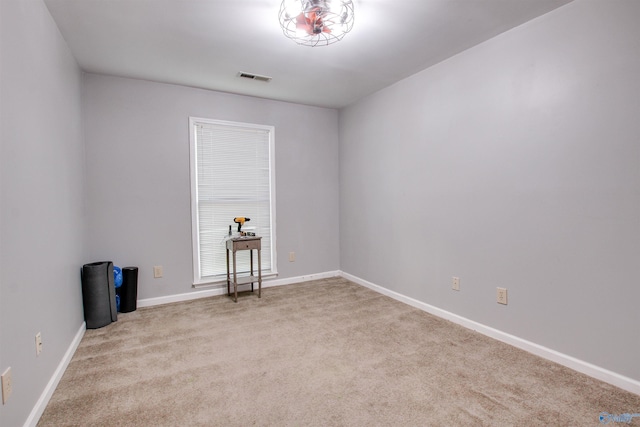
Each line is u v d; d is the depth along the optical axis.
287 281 4.11
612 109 1.81
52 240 1.97
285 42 2.45
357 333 2.61
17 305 1.46
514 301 2.34
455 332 2.61
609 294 1.86
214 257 3.71
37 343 1.67
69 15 2.06
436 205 2.94
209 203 3.65
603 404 1.68
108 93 3.10
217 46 2.52
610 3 1.80
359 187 3.99
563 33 2.01
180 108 3.42
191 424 1.58
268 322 2.86
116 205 3.17
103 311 2.76
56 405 1.73
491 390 1.82
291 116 4.05
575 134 1.97
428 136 3.00
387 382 1.92
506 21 2.19
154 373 2.04
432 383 1.90
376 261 3.76
